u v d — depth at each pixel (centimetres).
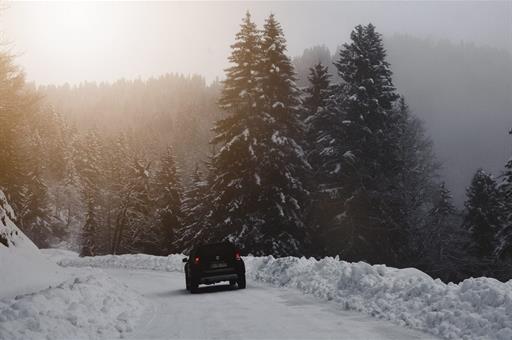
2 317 870
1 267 1833
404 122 4366
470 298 898
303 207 3591
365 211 3553
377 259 3578
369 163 3588
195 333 939
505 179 3391
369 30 3844
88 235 7462
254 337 877
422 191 4400
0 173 2750
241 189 3419
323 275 1570
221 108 3700
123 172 7569
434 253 4138
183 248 5684
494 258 3744
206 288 1850
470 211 5075
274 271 1945
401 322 941
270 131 3484
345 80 3859
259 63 3609
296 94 3694
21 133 2789
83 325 937
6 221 2267
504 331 752
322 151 3622
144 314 1202
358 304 1140
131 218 6812
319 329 916
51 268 2227
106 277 1541
